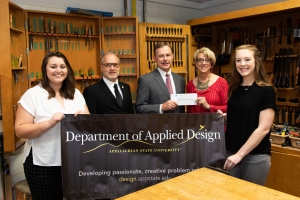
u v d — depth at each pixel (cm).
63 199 200
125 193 208
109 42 410
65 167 199
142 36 407
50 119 189
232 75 221
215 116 213
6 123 287
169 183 164
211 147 213
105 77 276
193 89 293
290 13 377
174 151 211
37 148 197
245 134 209
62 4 396
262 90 203
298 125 372
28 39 341
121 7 457
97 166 204
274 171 349
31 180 201
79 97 223
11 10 318
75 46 389
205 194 149
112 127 205
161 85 277
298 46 373
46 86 205
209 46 484
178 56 432
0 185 295
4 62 279
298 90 372
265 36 407
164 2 503
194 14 549
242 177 217
